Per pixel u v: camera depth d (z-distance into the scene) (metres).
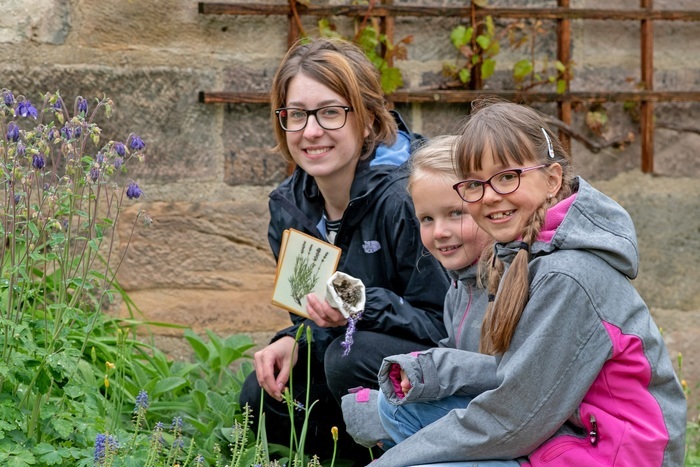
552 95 3.99
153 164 3.77
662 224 4.12
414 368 2.31
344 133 2.82
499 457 2.20
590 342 2.10
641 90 4.05
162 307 3.80
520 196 2.18
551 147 2.25
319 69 2.80
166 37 3.76
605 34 4.07
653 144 4.11
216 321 3.84
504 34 3.97
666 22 4.11
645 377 2.11
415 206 2.54
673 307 4.13
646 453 2.08
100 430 2.58
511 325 2.13
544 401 2.11
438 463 2.22
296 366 3.01
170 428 2.93
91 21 3.70
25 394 2.56
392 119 3.01
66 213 2.68
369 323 2.72
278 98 2.94
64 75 3.69
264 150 3.85
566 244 2.14
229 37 3.80
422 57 3.93
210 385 3.36
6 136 2.56
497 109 2.26
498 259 2.32
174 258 3.80
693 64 4.15
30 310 3.04
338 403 2.84
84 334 3.12
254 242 3.86
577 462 2.12
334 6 3.82
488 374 2.32
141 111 3.75
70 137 2.65
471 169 2.21
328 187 2.92
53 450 2.44
